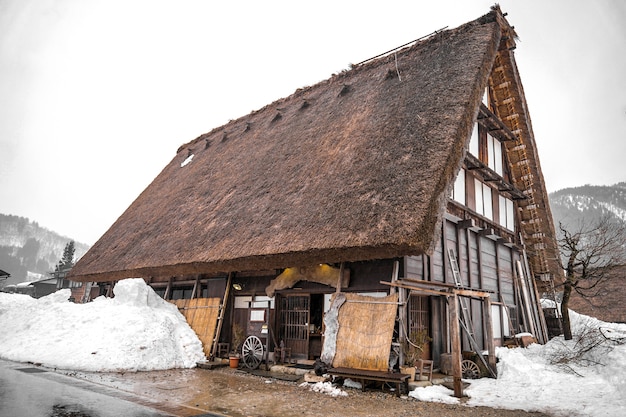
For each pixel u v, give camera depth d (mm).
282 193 10133
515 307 12586
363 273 8414
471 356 8906
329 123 11773
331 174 9297
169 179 18266
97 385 6953
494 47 10008
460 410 5914
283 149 12477
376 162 8484
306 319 9570
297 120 13828
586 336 10164
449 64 9891
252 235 9266
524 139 12727
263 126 15656
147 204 17031
